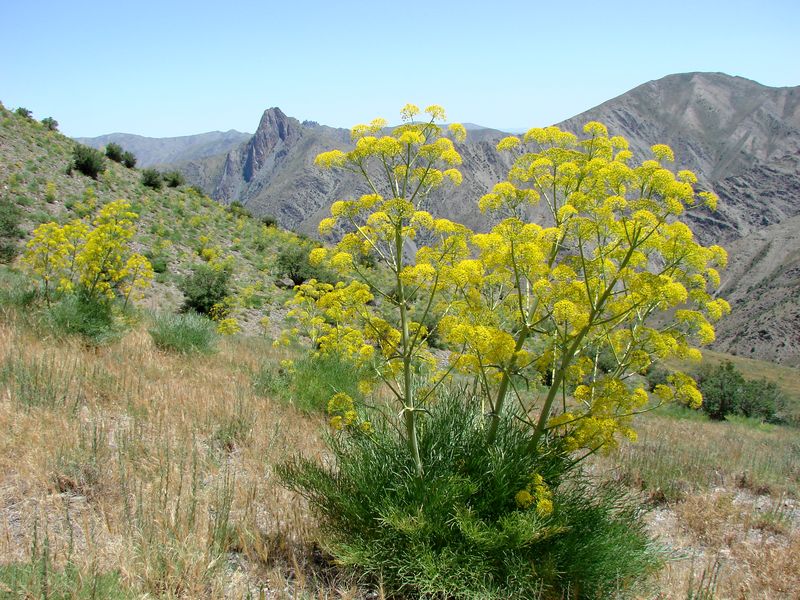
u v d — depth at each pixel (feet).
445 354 61.87
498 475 12.92
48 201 100.94
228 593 11.60
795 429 78.48
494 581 12.41
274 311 94.94
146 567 11.25
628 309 12.60
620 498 15.48
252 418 22.38
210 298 84.12
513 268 13.76
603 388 13.84
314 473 14.43
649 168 12.29
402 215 13.14
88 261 35.01
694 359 14.12
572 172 13.00
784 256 611.88
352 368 28.45
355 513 13.29
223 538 13.10
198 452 17.90
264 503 15.94
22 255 73.97
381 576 11.72
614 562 12.43
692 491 23.52
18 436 16.85
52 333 29.99
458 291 15.01
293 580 12.69
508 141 14.94
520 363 13.98
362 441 15.01
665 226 12.56
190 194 159.84
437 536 12.70
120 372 25.50
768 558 16.89
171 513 13.21
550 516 12.57
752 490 25.99
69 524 11.43
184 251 110.93
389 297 14.08
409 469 13.84
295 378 28.55
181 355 33.73
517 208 14.53
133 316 40.60
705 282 14.39
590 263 13.32
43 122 150.00
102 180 125.80
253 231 149.69
